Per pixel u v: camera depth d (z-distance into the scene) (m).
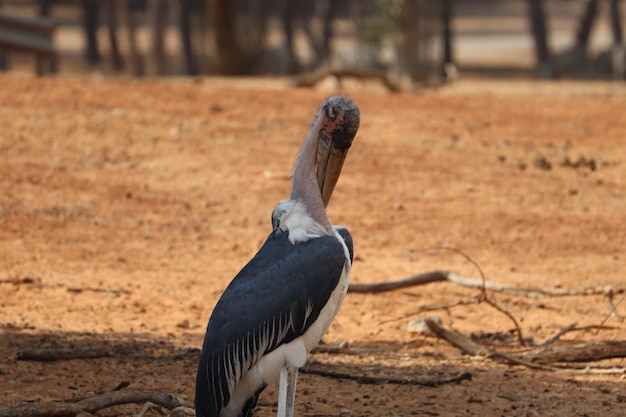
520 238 14.91
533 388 9.08
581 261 13.97
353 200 16.23
